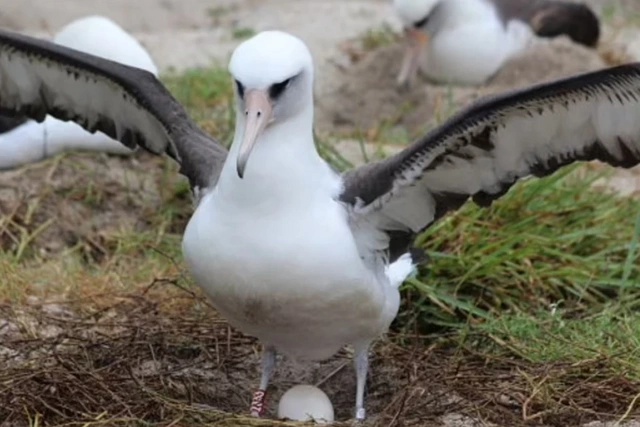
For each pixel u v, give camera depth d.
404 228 9.27
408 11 17.27
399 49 17.72
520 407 9.44
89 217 13.01
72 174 13.27
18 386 9.33
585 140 8.95
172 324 10.46
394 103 17.06
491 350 10.48
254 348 10.45
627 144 8.92
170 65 16.98
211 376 10.14
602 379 9.73
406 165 8.91
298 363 10.47
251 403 9.72
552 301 11.39
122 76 9.47
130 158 13.60
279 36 8.73
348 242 8.75
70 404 9.22
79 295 11.14
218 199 8.70
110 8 19.53
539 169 9.12
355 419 9.31
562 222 12.06
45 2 19.23
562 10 17.97
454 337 10.66
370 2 20.03
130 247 12.45
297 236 8.62
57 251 12.66
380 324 9.23
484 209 11.88
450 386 9.60
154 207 13.18
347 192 8.89
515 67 17.58
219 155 9.35
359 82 17.23
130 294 11.02
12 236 12.59
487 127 8.77
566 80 8.46
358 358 9.42
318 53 17.84
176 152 9.66
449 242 11.60
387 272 9.41
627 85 8.49
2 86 9.78
